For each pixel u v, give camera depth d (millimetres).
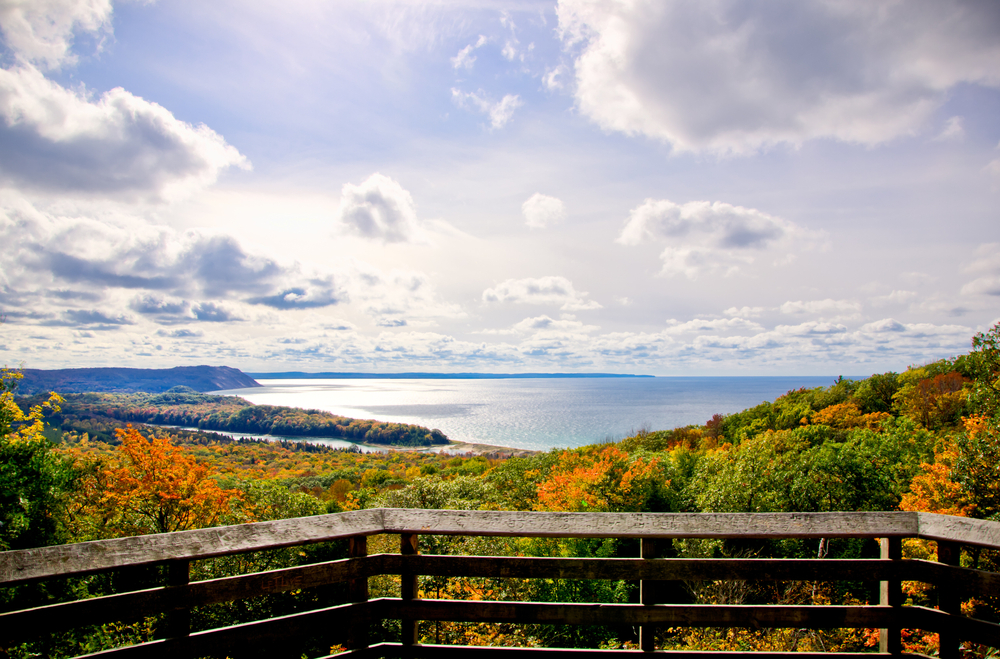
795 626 2248
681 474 31844
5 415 11969
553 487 28312
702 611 2266
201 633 2043
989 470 13555
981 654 3146
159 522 20297
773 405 58719
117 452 19547
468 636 9586
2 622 1776
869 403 45781
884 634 2270
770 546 18688
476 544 18141
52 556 1821
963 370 32719
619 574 2295
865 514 2256
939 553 2230
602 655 2271
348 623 2270
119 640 9602
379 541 16859
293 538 2189
